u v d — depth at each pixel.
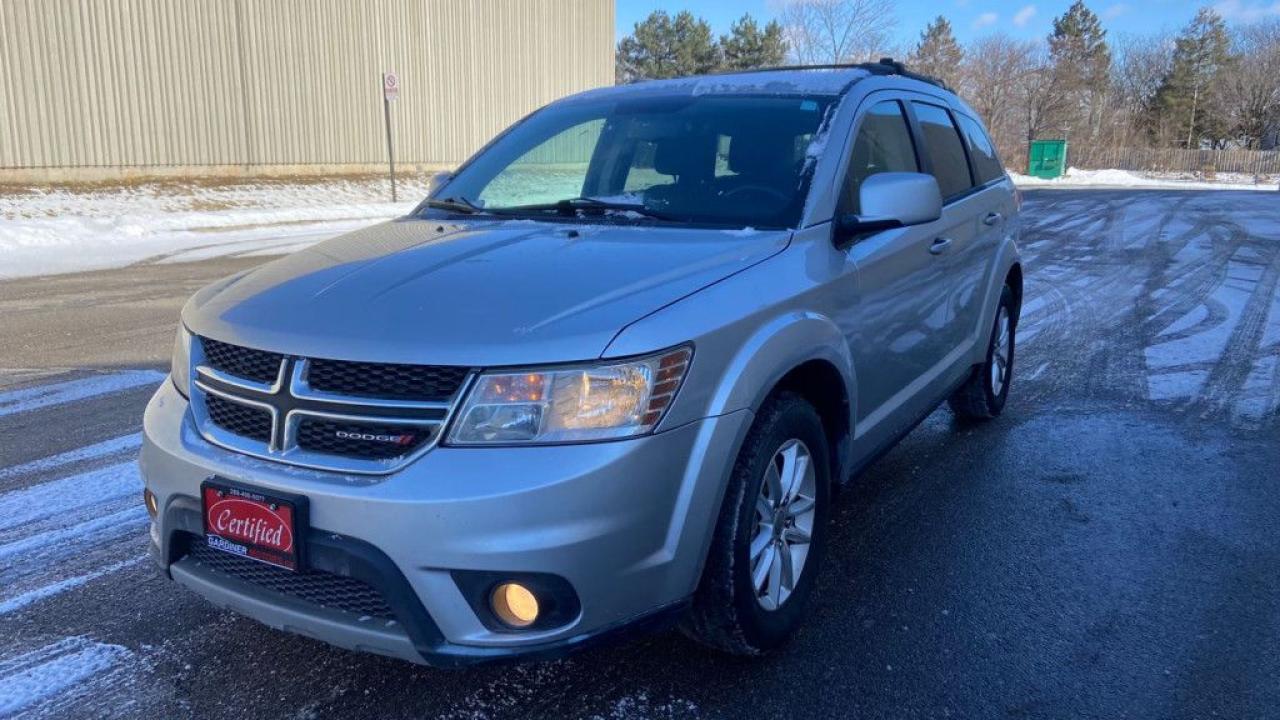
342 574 2.33
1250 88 65.81
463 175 4.11
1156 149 55.16
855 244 3.42
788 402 2.91
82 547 3.78
